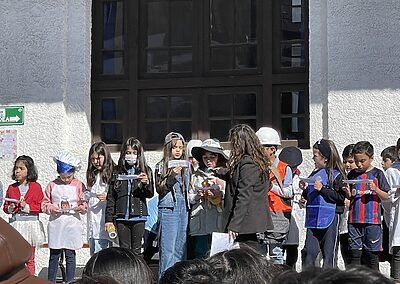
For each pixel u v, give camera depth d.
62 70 9.23
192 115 9.52
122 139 9.62
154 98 9.65
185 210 6.98
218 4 9.55
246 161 6.29
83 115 9.27
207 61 9.55
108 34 9.69
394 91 8.37
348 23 8.52
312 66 8.76
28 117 9.25
